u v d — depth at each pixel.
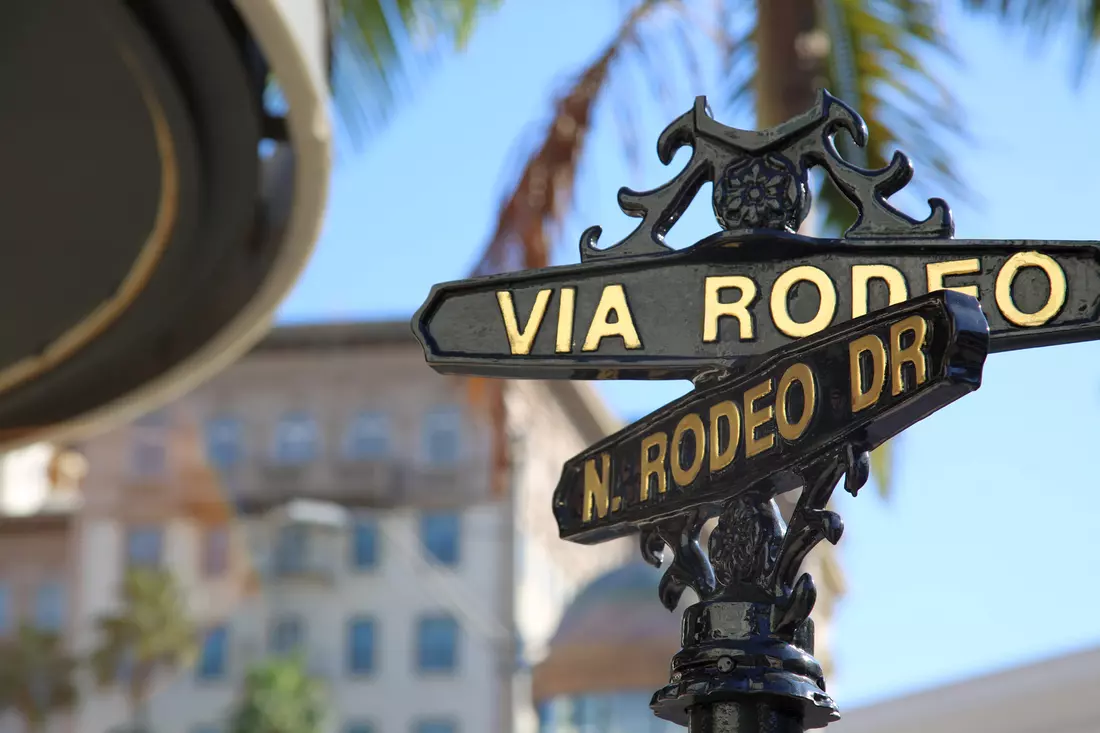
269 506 48.72
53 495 51.91
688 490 2.03
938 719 6.72
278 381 50.47
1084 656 6.34
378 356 50.47
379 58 8.16
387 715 46.84
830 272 2.01
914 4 8.04
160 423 49.66
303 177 4.45
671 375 2.09
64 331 4.71
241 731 44.47
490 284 2.14
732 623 1.93
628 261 2.09
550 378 2.14
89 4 3.87
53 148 4.28
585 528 2.16
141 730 46.16
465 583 47.47
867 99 8.06
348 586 48.12
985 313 1.92
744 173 2.07
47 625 47.75
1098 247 1.89
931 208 2.00
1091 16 7.86
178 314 4.73
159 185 4.32
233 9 4.09
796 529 1.90
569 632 22.94
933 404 1.79
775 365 1.96
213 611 47.62
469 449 49.00
